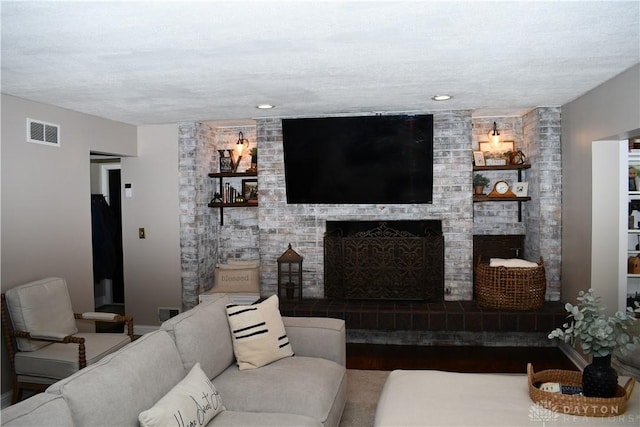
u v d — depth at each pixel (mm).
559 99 3941
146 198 4949
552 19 2045
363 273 4473
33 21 1973
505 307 4113
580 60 2719
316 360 2789
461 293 4551
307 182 4652
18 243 3398
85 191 4148
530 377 2299
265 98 3705
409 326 4156
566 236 4195
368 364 3971
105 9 1858
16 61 2547
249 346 2678
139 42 2266
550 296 4379
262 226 4844
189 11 1892
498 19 2037
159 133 4902
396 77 3076
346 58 2609
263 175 4805
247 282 4863
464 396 2254
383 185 4535
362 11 1926
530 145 4582
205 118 4617
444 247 4555
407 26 2109
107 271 5656
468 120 4461
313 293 4777
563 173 4242
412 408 2131
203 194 5027
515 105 4199
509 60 2701
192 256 4867
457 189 4512
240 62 2652
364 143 4441
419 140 4367
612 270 3648
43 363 2996
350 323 4215
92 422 1587
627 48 2490
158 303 4961
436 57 2617
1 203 3256
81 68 2705
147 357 1987
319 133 4484
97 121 4336
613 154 3596
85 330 4117
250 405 2285
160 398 1935
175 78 2982
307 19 2004
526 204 4770
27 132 3506
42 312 3182
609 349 2131
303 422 2086
